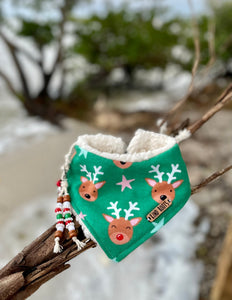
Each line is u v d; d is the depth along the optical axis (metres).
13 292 0.46
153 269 1.79
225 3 4.57
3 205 2.29
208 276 1.75
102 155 0.52
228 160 2.74
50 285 1.65
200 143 3.03
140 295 1.64
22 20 4.07
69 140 3.41
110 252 0.49
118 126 3.84
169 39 4.95
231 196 2.31
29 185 2.54
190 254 1.90
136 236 0.49
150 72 6.05
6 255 1.84
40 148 3.18
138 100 5.14
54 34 4.32
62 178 0.54
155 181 0.52
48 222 2.13
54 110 4.19
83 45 4.82
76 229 0.50
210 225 2.10
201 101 4.11
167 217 0.50
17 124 3.81
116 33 4.88
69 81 5.17
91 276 1.72
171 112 0.66
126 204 0.51
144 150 0.55
